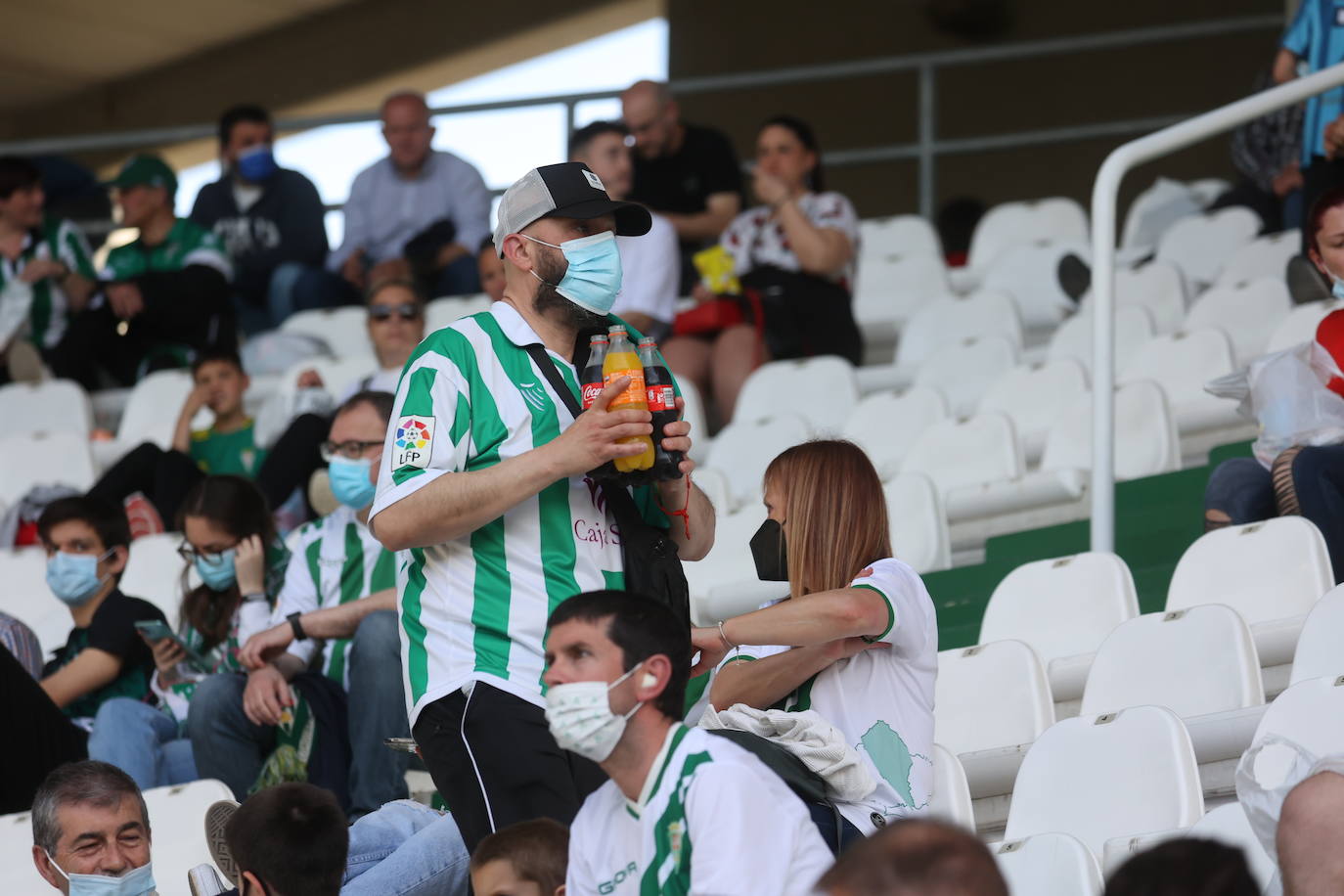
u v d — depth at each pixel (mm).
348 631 12102
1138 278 20453
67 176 28469
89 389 23734
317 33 41562
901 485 14812
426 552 8234
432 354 8250
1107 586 11992
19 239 23594
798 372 19234
